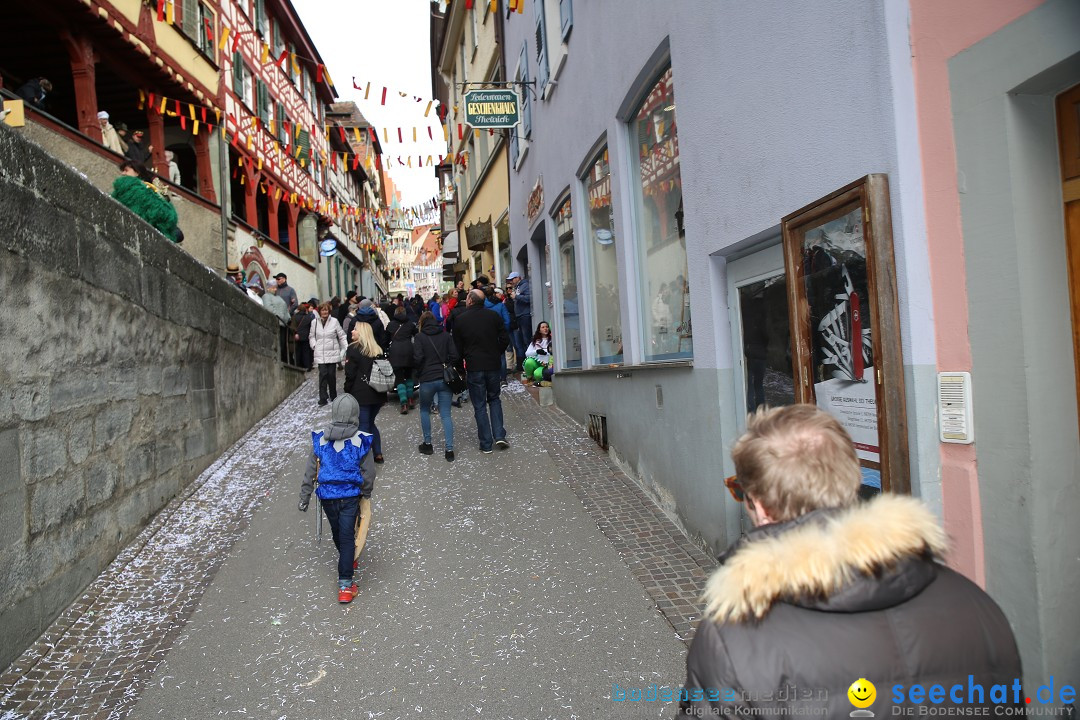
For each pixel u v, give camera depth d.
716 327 4.52
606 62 6.62
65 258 4.45
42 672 3.59
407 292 69.12
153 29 13.52
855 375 2.88
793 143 3.33
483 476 6.86
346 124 35.28
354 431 4.52
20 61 13.22
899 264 2.60
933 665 1.20
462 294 14.58
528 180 12.01
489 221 17.47
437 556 4.98
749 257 4.16
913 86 2.59
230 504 6.23
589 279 8.19
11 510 3.71
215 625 4.09
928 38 2.51
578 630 3.83
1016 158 2.22
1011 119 2.22
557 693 3.27
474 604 4.22
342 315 14.28
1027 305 2.22
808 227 3.17
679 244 5.44
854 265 2.84
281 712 3.23
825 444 1.43
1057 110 2.28
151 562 4.99
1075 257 2.28
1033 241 2.24
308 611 4.23
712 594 1.29
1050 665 2.23
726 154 4.10
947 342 2.52
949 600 1.27
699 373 4.82
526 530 5.39
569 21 8.00
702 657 1.26
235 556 5.12
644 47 5.46
